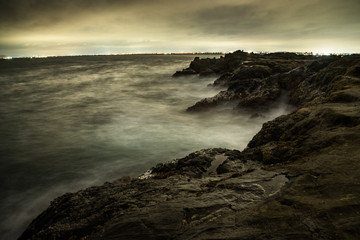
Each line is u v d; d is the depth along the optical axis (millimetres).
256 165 6176
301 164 5043
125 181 7648
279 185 4375
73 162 12078
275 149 6414
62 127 18094
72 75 60656
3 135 16359
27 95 32750
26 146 14367
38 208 8617
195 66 53625
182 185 5309
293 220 3072
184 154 12516
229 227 3172
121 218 3998
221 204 3959
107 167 11430
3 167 11680
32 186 10023
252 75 27344
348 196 3404
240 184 4617
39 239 4430
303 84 16703
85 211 5039
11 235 7301
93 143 14555
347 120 6406
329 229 2812
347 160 4562
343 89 9625
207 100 20672
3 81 49062
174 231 3367
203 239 3010
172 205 4148
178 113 21094
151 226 3555
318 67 18109
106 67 89125
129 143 14320
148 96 30953
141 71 68812
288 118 8305
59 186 10000
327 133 6113
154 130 16547
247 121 16391
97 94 32969
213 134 15094
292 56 47594
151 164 11562
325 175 4191
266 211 3383
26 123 19359
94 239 3607
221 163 6996
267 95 17875
